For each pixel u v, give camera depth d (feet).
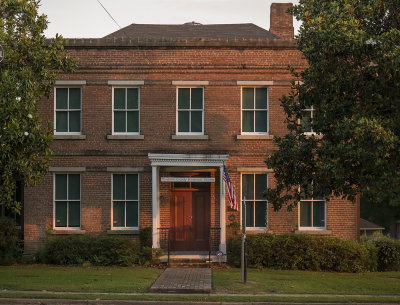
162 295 46.09
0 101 48.49
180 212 70.54
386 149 41.39
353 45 43.55
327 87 47.32
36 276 54.90
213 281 53.36
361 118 42.98
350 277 58.70
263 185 70.03
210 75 69.77
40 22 52.75
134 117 70.18
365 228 117.19
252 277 56.24
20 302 43.32
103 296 45.01
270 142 69.51
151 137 69.51
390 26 46.42
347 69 45.60
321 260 63.77
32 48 51.52
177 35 77.36
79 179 69.82
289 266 64.49
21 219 70.49
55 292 46.73
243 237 53.16
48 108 69.92
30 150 50.52
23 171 49.93
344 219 69.62
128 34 77.20
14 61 49.52
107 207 69.15
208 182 70.69
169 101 69.87
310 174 49.73
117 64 69.56
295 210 69.36
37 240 68.95
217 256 65.92
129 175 69.97
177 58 69.67
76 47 69.46
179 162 66.33
